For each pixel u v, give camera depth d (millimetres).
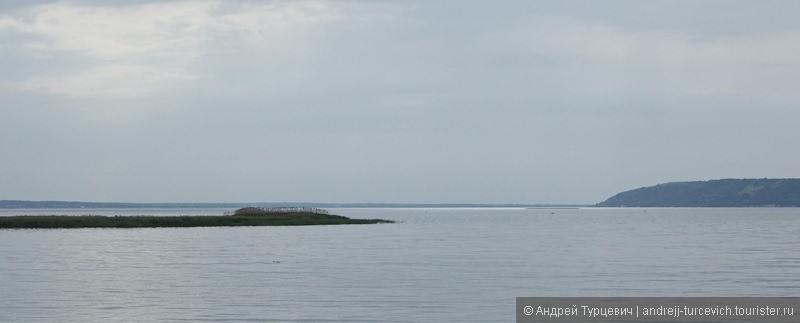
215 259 60938
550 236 103062
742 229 128875
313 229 123875
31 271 51312
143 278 47469
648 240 91438
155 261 59125
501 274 50125
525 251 71438
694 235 105500
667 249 74000
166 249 72875
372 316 34312
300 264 56750
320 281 46000
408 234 107438
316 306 36750
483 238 96688
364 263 57781
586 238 97000
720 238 96188
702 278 47688
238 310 35562
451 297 39688
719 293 41219
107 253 67000
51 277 47844
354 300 38594
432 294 40688
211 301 38062
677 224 160125
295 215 158000
